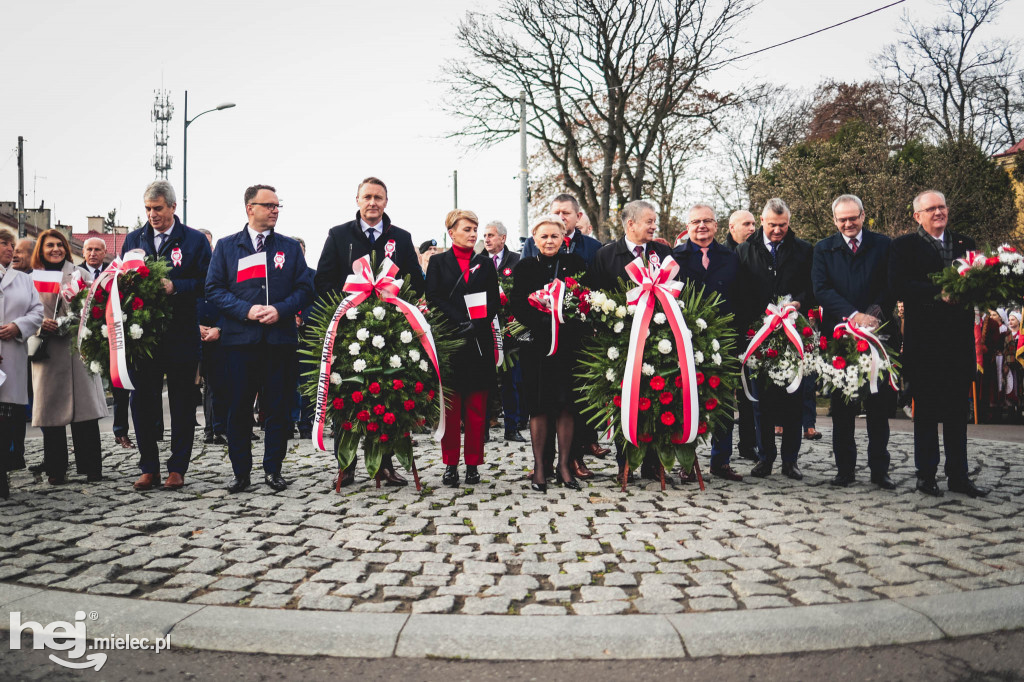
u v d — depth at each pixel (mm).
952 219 22469
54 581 3676
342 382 5496
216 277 5730
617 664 3000
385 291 5559
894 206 20641
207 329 7609
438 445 7883
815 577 3707
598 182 27344
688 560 3982
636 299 5477
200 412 12523
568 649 3064
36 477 6332
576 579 3699
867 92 32500
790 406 6125
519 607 3393
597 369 5582
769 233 6148
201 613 3305
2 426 5434
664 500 5312
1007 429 9609
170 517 4836
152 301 5555
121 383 5387
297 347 5906
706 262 6148
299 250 6012
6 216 34281
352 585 3611
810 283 6211
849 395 5520
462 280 5895
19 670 2947
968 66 28719
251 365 5684
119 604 3410
